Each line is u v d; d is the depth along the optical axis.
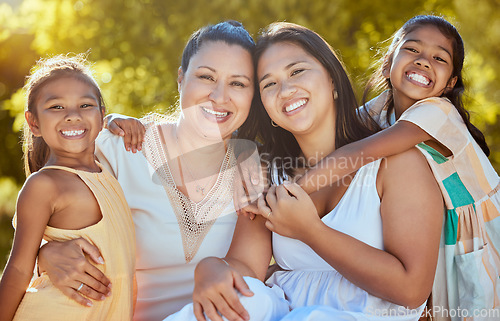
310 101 2.36
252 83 2.57
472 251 2.36
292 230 2.14
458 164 2.40
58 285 2.07
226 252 2.50
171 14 6.21
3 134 7.60
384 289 2.04
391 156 2.23
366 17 6.54
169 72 6.04
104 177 2.31
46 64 2.42
